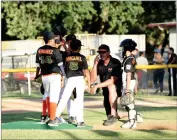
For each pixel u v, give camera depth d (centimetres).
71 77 2241
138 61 4381
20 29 7050
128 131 2088
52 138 1930
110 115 2295
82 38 5522
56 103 2253
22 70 4306
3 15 7050
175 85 4109
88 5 6988
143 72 4231
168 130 2100
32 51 5769
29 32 7075
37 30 7150
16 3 7019
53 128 2206
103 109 3039
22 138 1936
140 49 5866
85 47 5312
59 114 2266
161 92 4272
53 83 2248
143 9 7394
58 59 2245
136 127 2206
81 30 7206
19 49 5841
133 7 7212
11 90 4397
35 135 2002
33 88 4497
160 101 3541
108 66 2325
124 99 2184
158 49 4659
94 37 5566
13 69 4300
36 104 3478
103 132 2056
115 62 2331
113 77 2323
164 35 8075
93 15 7256
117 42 5675
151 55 8012
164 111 2809
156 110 2862
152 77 4262
